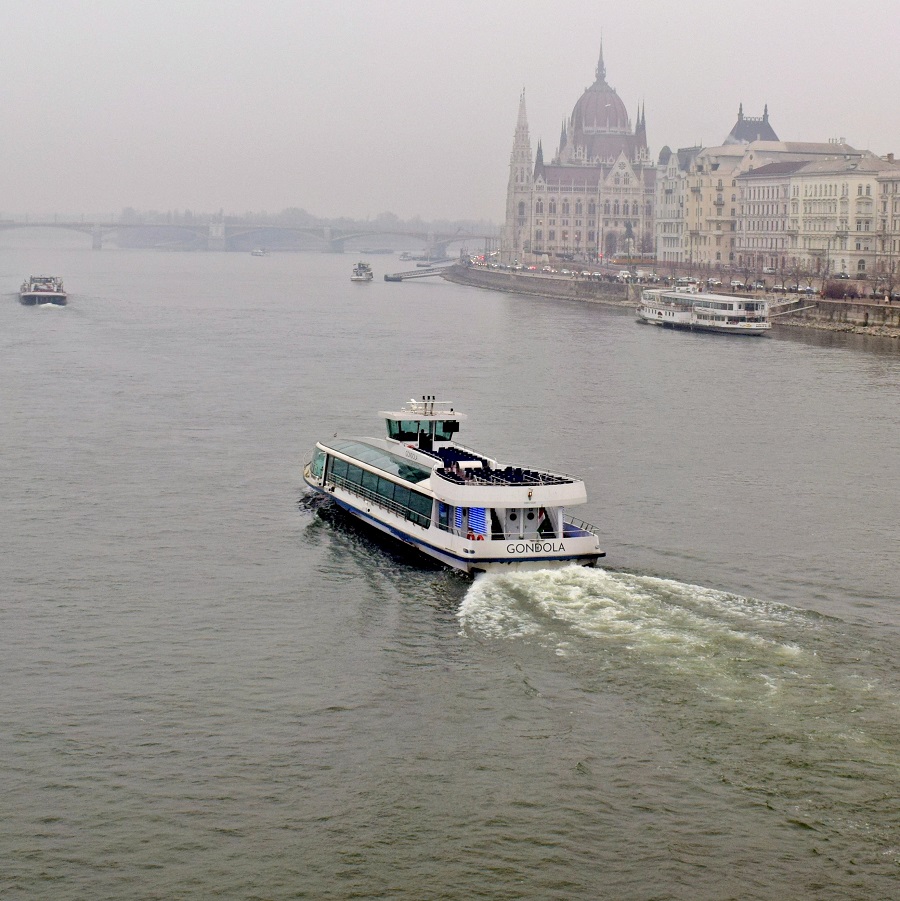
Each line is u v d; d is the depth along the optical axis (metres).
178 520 95.56
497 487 80.50
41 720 61.59
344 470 97.12
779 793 54.94
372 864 50.88
